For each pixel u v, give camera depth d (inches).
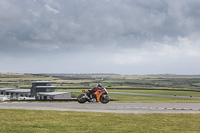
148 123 524.7
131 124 510.6
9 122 507.2
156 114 643.5
